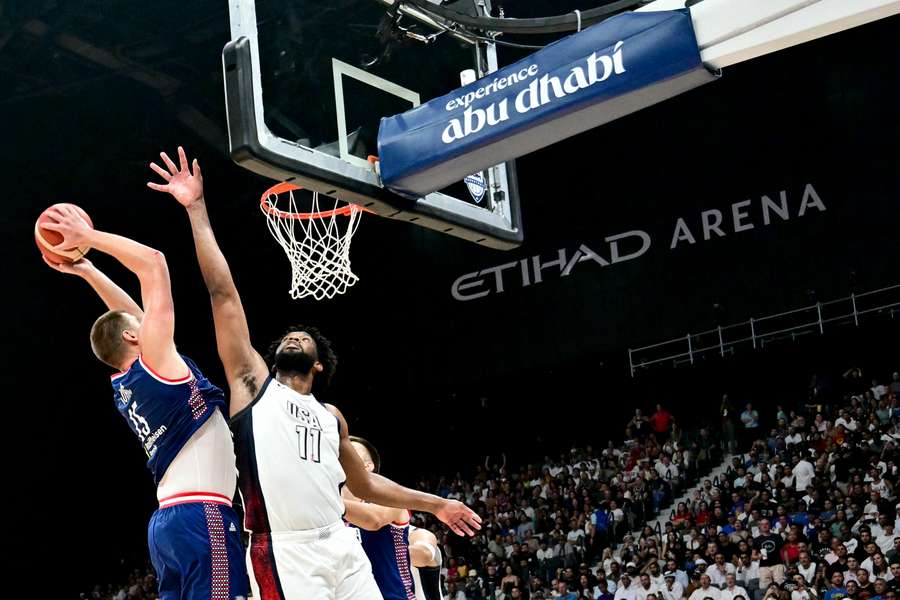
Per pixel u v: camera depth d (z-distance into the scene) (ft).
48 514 68.80
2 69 56.80
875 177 57.26
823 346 57.31
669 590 42.98
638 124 64.59
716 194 61.67
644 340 62.54
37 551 67.92
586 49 16.92
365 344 71.10
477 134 17.95
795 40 15.15
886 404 50.21
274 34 19.67
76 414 70.38
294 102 18.71
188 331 71.05
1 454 67.21
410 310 70.13
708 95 62.59
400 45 20.93
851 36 58.95
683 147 63.05
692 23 15.92
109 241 12.10
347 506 15.31
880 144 57.41
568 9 57.26
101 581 69.15
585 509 52.85
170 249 70.28
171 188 12.47
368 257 71.67
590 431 64.64
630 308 63.16
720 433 57.36
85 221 12.36
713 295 60.90
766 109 60.80
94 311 69.41
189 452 11.79
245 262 72.18
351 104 19.61
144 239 69.62
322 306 72.08
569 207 66.03
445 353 68.69
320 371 14.23
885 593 37.04
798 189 59.26
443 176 18.76
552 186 66.74
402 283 70.54
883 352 55.77
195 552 11.41
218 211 69.26
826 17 14.75
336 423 13.07
